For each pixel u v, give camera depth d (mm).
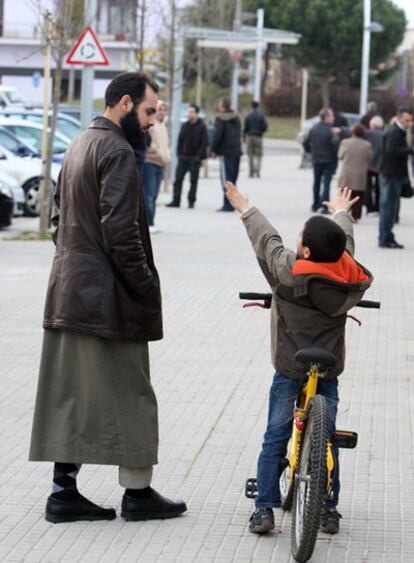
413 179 66375
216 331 23234
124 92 12148
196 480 14234
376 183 47938
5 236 37562
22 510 13070
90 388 12227
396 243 37219
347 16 150000
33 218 44031
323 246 11656
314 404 11398
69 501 12688
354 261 12008
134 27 70125
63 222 12305
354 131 43375
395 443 16016
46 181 37438
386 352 21844
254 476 14398
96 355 12188
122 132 12250
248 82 169000
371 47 151125
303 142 84250
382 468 14953
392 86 169375
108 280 12094
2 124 49656
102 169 11953
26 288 27641
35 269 30547
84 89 42781
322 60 154000
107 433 12281
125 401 12336
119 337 12133
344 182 43688
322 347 11859
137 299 12219
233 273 30594
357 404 18047
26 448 15414
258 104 72188
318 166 48938
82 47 38125
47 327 12352
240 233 39969
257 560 11695
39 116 57875
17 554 11758
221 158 47969
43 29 39469
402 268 32719
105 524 12664
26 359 20562
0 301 25953
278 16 151125
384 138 36562
